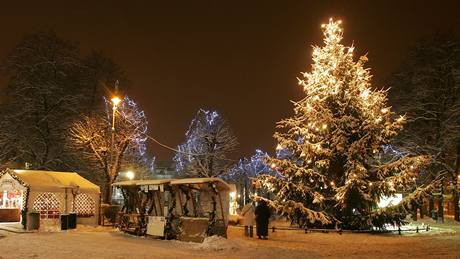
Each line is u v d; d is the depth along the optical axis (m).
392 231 28.42
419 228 30.19
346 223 28.81
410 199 27.36
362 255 17.77
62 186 29.52
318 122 29.11
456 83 39.03
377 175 28.64
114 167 36.91
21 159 41.94
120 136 38.44
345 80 29.47
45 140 42.06
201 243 20.84
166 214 24.20
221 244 19.53
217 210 21.94
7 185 30.06
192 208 23.44
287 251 18.84
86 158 43.69
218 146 55.91
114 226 29.75
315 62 29.98
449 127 38.56
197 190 23.31
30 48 42.81
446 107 39.75
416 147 39.28
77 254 17.27
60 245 20.02
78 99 43.59
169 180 23.53
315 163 29.14
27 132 41.44
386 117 29.00
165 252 18.45
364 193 27.73
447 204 52.06
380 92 29.62
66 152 42.66
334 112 29.81
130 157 49.19
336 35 29.83
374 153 29.17
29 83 41.84
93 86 47.28
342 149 28.22
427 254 17.75
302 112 30.67
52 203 29.33
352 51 29.58
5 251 17.88
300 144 29.81
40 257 16.33
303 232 27.59
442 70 40.09
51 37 43.53
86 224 30.59
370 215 28.12
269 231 27.64
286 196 28.89
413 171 27.45
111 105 43.91
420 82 40.38
